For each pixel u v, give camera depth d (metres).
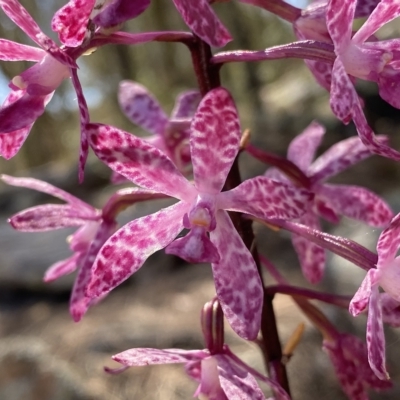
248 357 0.25
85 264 0.12
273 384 0.10
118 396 0.24
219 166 0.10
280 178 0.14
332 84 0.09
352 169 0.46
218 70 0.11
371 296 0.10
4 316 0.37
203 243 0.10
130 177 0.10
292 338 0.12
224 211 0.10
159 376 0.26
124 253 0.10
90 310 0.35
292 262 0.35
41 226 0.12
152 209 0.42
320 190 0.13
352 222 0.34
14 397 0.22
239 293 0.10
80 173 0.09
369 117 0.53
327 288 0.30
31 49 0.11
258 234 0.38
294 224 0.11
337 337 0.12
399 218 0.09
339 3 0.09
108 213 0.12
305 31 0.11
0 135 0.11
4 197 0.60
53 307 0.37
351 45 0.10
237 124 0.10
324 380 0.23
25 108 0.10
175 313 0.32
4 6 0.10
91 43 0.10
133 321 0.31
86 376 0.25
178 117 0.14
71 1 0.09
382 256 0.10
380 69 0.10
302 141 0.14
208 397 0.10
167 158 0.10
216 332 0.11
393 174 0.45
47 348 0.27
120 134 0.10
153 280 0.38
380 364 0.09
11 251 0.42
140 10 0.09
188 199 0.10
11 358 0.23
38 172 0.73
